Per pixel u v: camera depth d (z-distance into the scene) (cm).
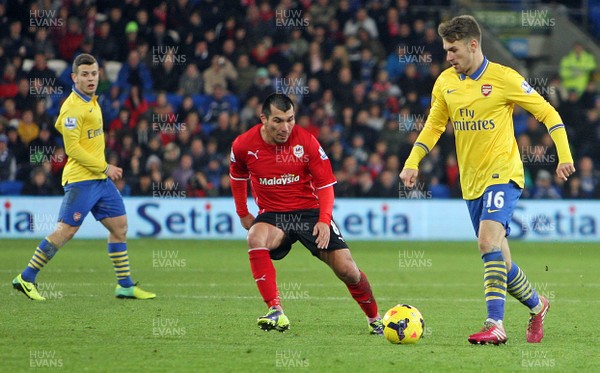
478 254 4997
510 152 2180
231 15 6750
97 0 7025
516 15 7750
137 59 6456
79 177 3030
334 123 6375
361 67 6738
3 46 6438
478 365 1906
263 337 2275
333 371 1830
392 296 3247
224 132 6059
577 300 3178
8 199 5622
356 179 5991
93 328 2395
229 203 5809
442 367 1881
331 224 2267
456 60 2159
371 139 6272
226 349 2083
